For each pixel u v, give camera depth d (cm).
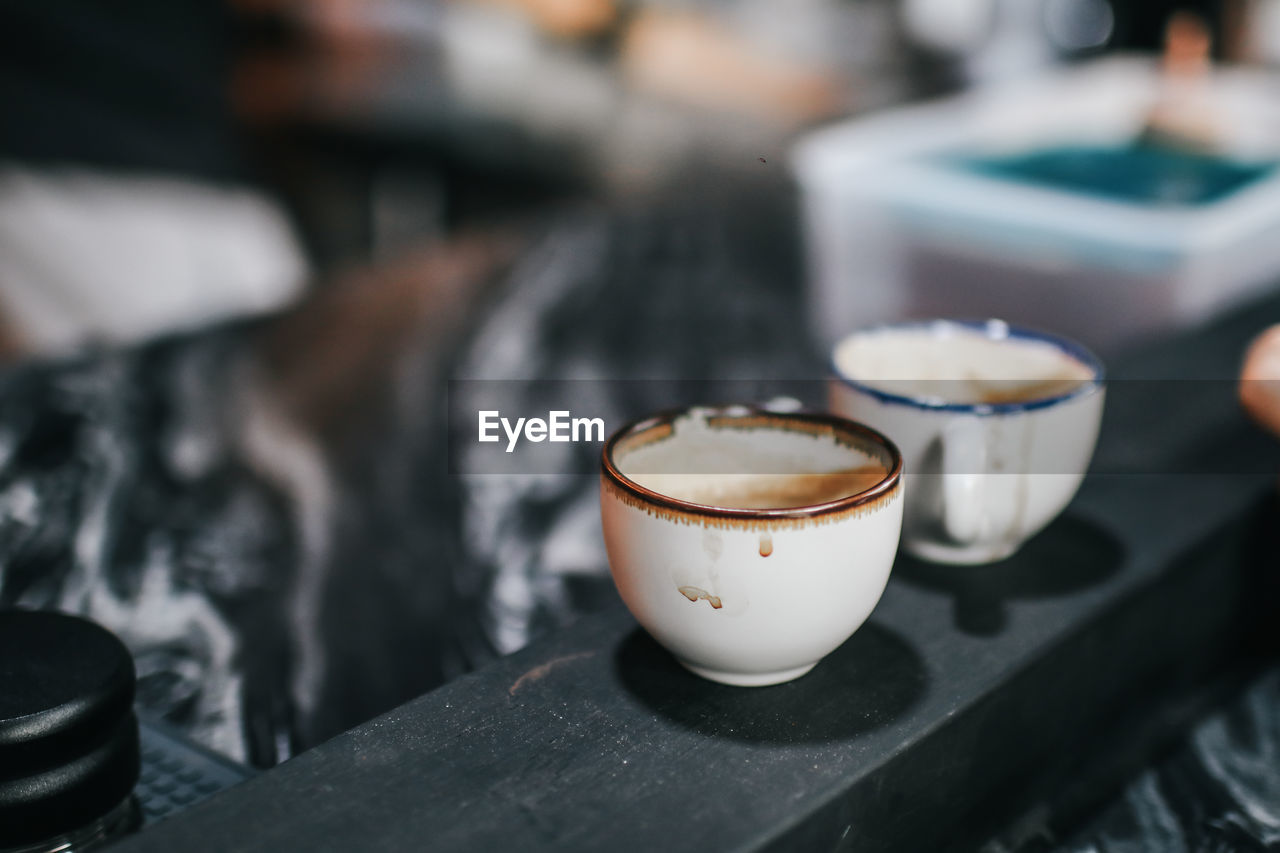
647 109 214
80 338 178
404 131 221
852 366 58
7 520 69
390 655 61
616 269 113
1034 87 210
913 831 51
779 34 231
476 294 106
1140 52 262
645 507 48
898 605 56
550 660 54
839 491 52
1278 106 185
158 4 197
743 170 172
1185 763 57
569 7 214
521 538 69
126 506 71
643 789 47
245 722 57
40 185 187
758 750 49
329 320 99
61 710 49
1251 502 64
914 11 244
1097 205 127
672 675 53
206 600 64
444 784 48
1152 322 95
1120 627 57
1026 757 55
